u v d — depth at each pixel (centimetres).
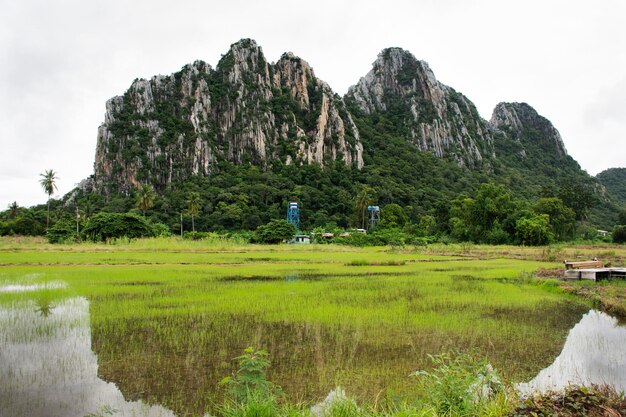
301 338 1254
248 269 3212
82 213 11381
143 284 2303
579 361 1091
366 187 12438
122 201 12262
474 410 668
